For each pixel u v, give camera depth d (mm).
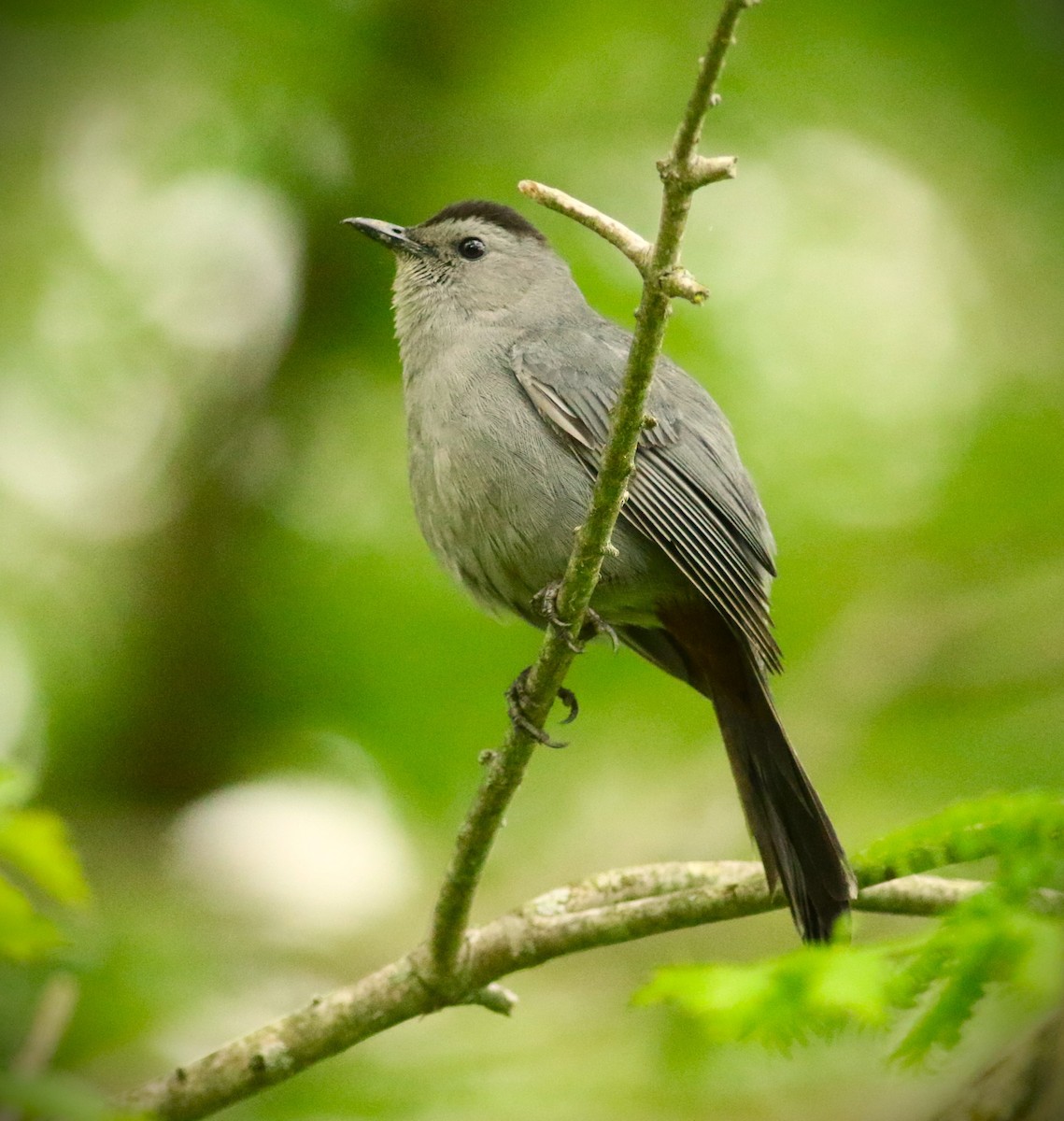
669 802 11969
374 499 12812
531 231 8516
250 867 11391
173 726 12633
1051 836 4039
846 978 3785
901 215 13281
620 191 12680
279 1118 7883
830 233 13156
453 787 11984
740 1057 8102
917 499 13195
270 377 13047
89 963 6594
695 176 4836
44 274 13156
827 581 12961
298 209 13188
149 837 11945
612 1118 8117
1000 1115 4859
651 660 8086
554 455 7500
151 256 13258
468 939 6172
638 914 6098
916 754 12117
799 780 7004
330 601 12609
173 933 9547
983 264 13773
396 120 12992
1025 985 3766
